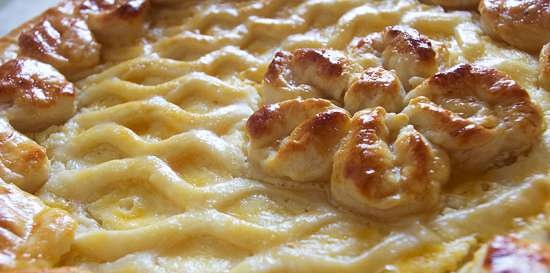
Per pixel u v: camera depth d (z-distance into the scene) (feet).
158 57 1.14
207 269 0.88
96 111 1.07
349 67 1.02
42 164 0.98
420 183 0.88
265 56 1.14
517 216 0.87
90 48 1.14
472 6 1.15
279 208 0.93
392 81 0.97
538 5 1.05
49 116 1.06
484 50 1.07
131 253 0.90
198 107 1.07
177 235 0.91
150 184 0.97
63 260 0.90
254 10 1.19
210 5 1.23
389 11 1.15
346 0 1.18
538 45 1.05
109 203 0.97
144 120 1.06
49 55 1.12
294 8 1.20
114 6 1.21
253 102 1.05
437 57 1.03
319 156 0.93
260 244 0.89
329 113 0.94
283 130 0.97
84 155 1.03
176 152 1.00
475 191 0.91
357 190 0.88
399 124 0.93
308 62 1.02
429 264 0.85
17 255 0.87
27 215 0.91
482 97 0.95
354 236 0.89
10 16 1.61
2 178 0.96
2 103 1.06
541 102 0.97
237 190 0.94
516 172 0.91
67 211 0.96
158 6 1.24
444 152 0.91
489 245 0.80
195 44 1.15
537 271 0.75
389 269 0.85
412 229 0.87
